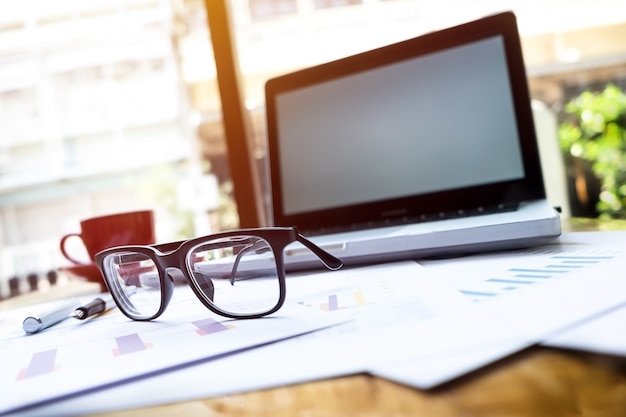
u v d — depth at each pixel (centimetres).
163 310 40
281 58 180
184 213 198
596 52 232
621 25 230
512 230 44
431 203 60
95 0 222
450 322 26
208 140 193
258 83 165
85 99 282
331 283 44
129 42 237
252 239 38
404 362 21
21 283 168
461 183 58
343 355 23
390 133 65
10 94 285
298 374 22
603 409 17
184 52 181
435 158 61
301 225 69
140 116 280
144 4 220
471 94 59
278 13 213
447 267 43
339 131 69
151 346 30
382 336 25
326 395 20
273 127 74
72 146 293
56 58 259
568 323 23
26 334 41
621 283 29
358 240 51
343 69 69
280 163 72
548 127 123
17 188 299
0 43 230
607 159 183
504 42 57
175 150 260
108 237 65
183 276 43
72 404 22
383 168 64
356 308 32
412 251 48
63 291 81
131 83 275
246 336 29
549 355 21
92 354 30
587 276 32
